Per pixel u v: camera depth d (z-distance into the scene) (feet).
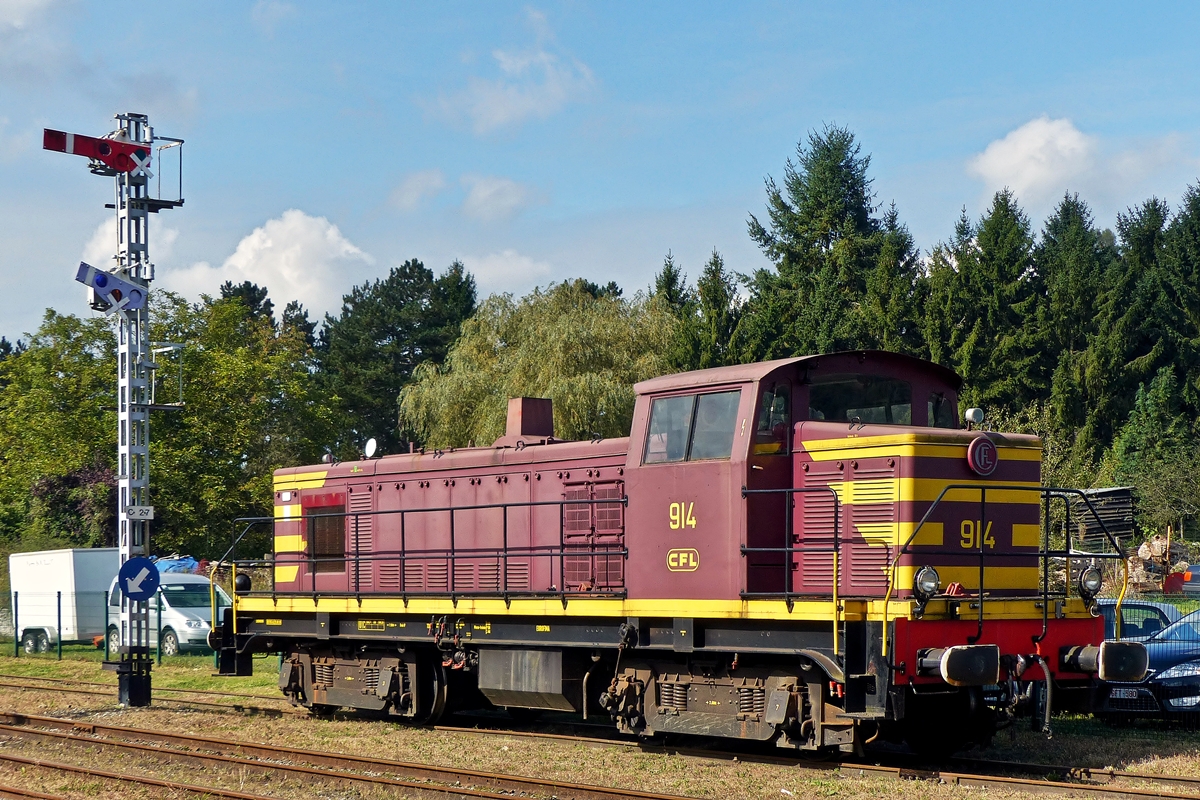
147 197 61.93
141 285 61.98
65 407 132.98
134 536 61.21
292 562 58.29
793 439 41.55
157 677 76.33
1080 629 40.88
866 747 44.32
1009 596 40.24
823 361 41.96
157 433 132.46
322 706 58.08
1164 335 164.45
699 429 42.01
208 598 91.40
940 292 161.48
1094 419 153.17
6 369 136.98
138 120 62.28
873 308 162.71
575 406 117.08
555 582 48.78
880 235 179.32
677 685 42.83
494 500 51.90
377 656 55.21
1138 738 47.37
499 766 41.70
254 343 194.90
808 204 188.55
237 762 42.60
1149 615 58.59
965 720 41.19
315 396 159.63
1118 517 84.53
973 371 155.33
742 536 39.86
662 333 130.11
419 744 47.16
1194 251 166.40
